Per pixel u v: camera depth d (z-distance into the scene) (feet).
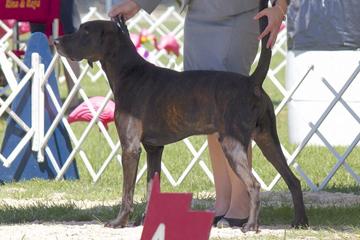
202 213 22.75
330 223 32.53
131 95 31.37
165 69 31.63
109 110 46.50
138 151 31.35
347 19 54.29
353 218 33.37
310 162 50.34
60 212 34.96
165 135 31.27
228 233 30.83
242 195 32.30
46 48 46.70
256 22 32.07
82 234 30.86
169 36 88.12
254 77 30.09
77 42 31.73
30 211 35.09
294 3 55.42
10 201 39.88
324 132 56.34
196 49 32.30
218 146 32.58
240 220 32.30
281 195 41.19
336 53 55.01
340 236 30.07
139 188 43.52
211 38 32.04
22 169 45.91
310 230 31.22
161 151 32.42
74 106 55.77
